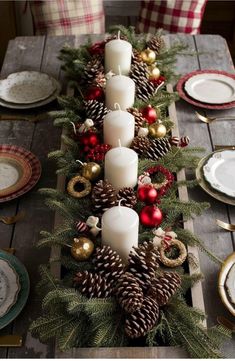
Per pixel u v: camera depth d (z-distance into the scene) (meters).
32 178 1.26
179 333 0.84
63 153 1.20
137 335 0.81
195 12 2.17
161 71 1.56
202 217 1.16
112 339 0.83
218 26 2.89
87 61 1.56
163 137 1.26
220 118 1.49
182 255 0.96
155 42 1.60
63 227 0.99
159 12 2.19
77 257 0.94
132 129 1.16
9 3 2.60
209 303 0.98
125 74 1.44
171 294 0.85
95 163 1.12
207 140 1.41
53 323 0.85
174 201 1.07
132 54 1.48
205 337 0.84
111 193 1.00
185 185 1.14
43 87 1.61
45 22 2.15
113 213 0.91
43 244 0.98
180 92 1.56
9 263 1.03
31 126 1.47
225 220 1.16
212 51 1.83
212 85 1.60
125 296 0.82
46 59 1.79
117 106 1.25
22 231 1.15
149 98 1.39
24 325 0.95
